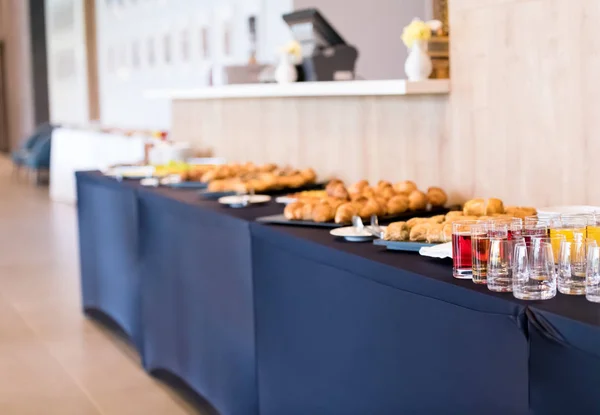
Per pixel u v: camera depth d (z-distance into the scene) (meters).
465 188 3.25
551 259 1.92
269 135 4.68
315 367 2.78
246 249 3.18
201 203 3.73
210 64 9.25
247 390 3.29
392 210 3.07
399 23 7.29
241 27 8.48
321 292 2.69
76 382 4.11
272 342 3.05
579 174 2.74
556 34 2.77
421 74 3.31
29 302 5.67
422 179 3.49
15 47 19.53
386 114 3.68
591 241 1.88
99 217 4.94
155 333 4.18
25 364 4.38
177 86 10.26
